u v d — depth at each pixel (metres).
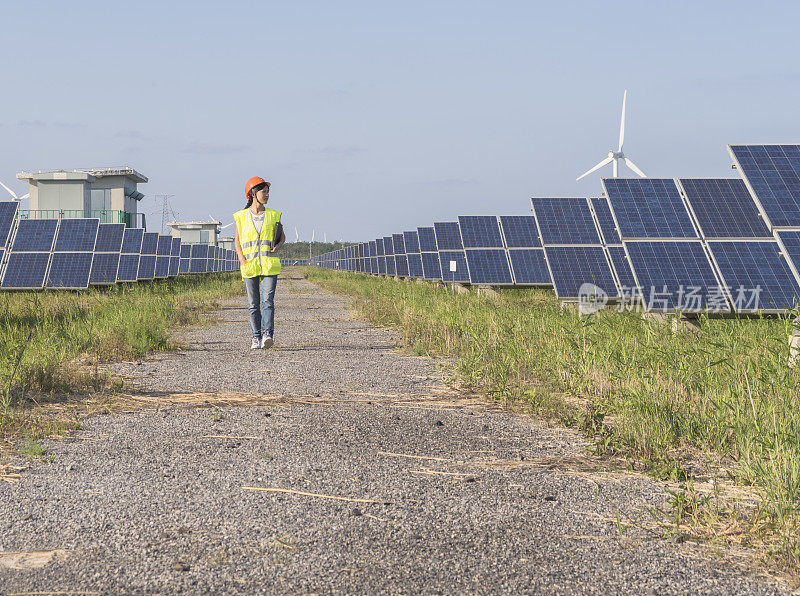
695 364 8.24
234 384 8.94
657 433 5.97
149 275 37.06
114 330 12.80
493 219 26.80
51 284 23.33
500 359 9.89
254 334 12.20
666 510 4.48
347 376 9.66
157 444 5.97
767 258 11.91
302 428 6.58
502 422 6.98
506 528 4.14
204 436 6.25
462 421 6.99
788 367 7.27
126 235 36.38
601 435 6.36
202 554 3.70
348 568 3.54
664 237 12.86
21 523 4.14
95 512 4.34
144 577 3.42
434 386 8.95
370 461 5.52
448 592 3.29
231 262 95.25
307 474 5.16
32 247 24.41
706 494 4.81
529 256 25.19
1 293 23.23
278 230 12.06
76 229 24.95
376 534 4.02
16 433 6.23
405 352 12.26
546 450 5.96
